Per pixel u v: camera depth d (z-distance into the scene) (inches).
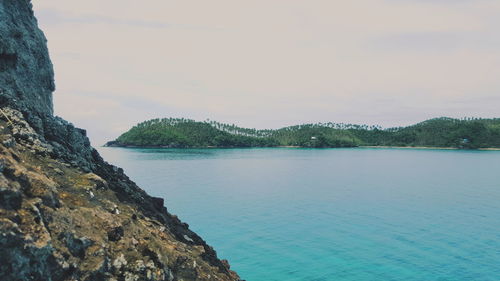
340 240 2395.4
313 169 7598.4
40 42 1033.5
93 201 665.0
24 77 894.4
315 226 2755.9
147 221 803.4
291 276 1795.0
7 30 844.0
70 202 602.9
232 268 1899.6
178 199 3860.7
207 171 6850.4
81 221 563.2
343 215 3147.1
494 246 2263.8
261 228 2691.9
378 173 6855.3
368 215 3154.5
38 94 959.6
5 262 386.3
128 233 639.8
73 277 469.7
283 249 2202.3
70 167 746.2
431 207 3535.9
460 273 1830.7
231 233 2556.6
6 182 452.4
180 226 1068.5
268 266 1926.7
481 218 3053.6
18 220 434.9
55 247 470.9
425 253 2134.6
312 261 1995.6
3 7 866.1
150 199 1075.3
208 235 2503.7
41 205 494.6
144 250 626.8
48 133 829.8
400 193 4411.9
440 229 2689.5
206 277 763.4
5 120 674.2
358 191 4562.0
